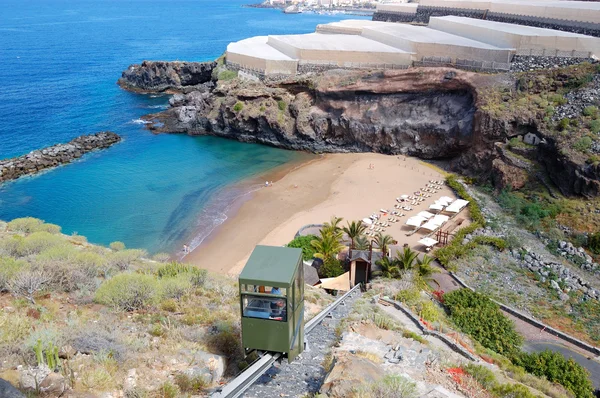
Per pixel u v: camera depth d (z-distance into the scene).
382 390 13.61
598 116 57.22
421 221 53.69
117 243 33.03
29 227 33.19
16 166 71.69
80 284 21.81
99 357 14.63
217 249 51.25
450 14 112.19
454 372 17.39
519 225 52.75
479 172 67.31
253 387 14.88
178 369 15.32
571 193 53.56
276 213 59.91
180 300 22.38
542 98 64.88
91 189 67.00
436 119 75.38
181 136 91.75
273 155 83.19
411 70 77.19
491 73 72.25
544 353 27.03
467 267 44.53
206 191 67.31
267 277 14.91
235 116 87.00
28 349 13.93
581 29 76.75
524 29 80.56
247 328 15.35
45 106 108.00
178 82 121.44
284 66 89.25
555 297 39.78
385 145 80.19
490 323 30.08
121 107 108.69
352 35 106.06
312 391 14.80
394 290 33.91
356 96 81.44
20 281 19.64
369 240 50.22
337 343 18.81
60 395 12.19
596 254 45.34
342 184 68.38
